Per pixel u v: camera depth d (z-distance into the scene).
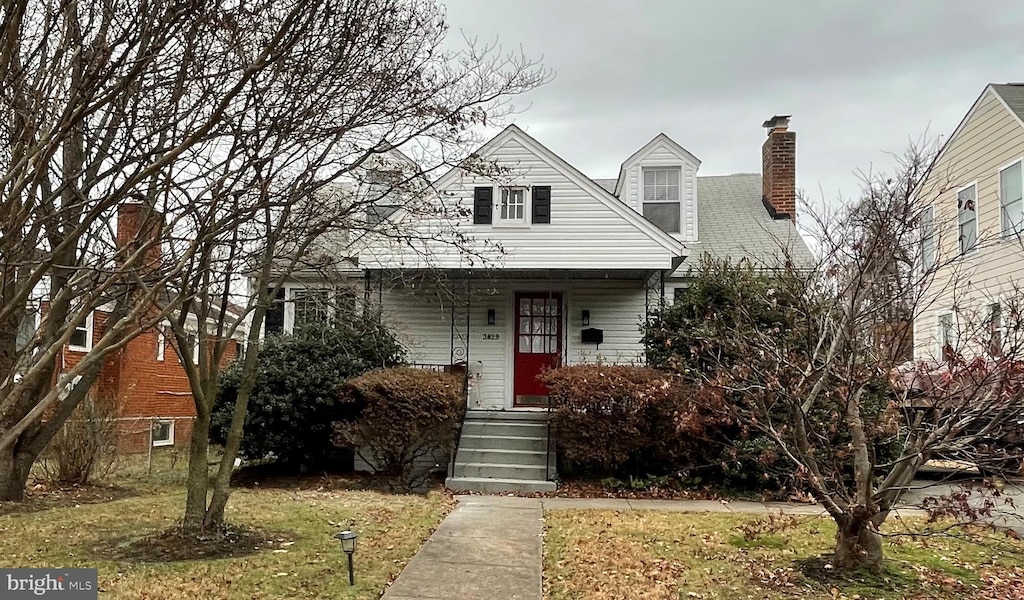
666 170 16.52
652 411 11.33
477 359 15.48
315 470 12.95
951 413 5.90
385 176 7.90
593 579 6.26
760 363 6.82
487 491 11.52
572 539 7.82
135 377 18.70
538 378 12.62
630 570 6.54
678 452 11.36
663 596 5.79
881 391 8.09
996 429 5.86
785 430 6.68
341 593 5.65
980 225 15.56
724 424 10.80
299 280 9.56
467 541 7.64
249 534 7.55
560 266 13.96
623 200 16.55
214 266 7.00
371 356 13.40
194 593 5.55
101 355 3.59
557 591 5.95
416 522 8.52
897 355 6.44
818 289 8.70
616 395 11.45
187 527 7.27
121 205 5.21
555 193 14.24
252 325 7.77
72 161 5.05
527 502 10.40
